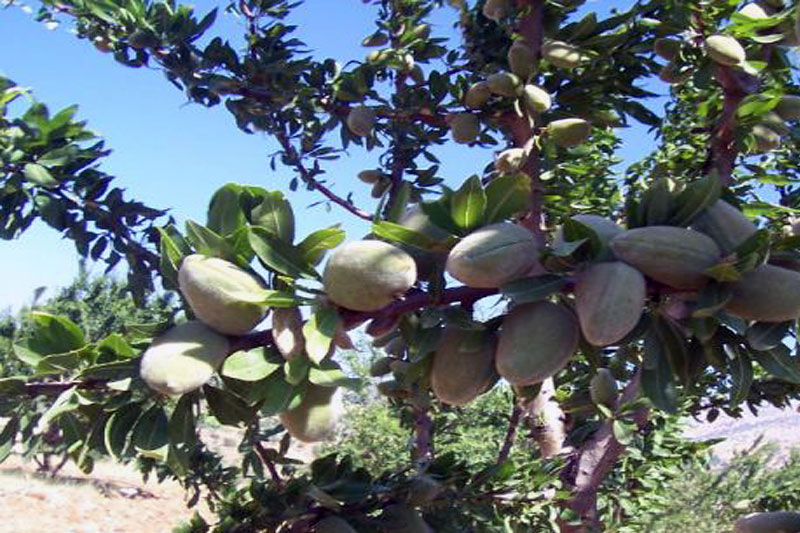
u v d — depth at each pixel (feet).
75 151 1.83
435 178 2.49
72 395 1.09
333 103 2.50
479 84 2.03
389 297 1.05
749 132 1.65
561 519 1.70
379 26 2.61
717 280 1.05
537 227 1.77
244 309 1.07
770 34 1.77
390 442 5.50
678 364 1.14
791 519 1.49
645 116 2.15
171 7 2.50
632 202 1.16
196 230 1.10
